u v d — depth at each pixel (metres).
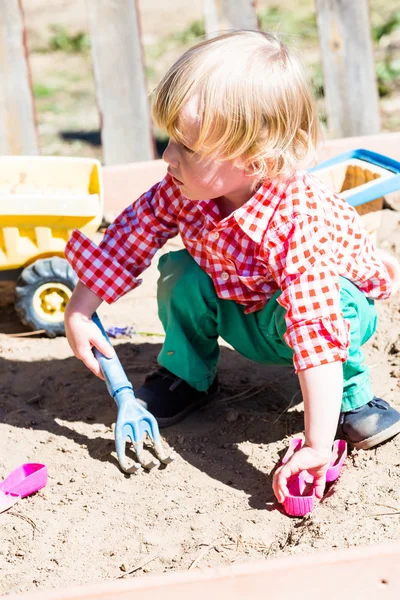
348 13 4.30
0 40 4.06
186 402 2.54
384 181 2.82
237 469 2.31
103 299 2.42
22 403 2.64
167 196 2.35
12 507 2.18
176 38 7.37
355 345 2.27
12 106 4.15
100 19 4.11
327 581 1.75
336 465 2.21
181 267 2.42
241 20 4.21
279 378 2.78
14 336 3.12
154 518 2.13
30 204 2.95
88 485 2.25
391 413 2.34
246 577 1.73
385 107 5.68
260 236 2.13
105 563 1.99
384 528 2.01
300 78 2.08
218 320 2.41
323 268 2.07
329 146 4.12
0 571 1.97
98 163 3.35
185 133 2.00
